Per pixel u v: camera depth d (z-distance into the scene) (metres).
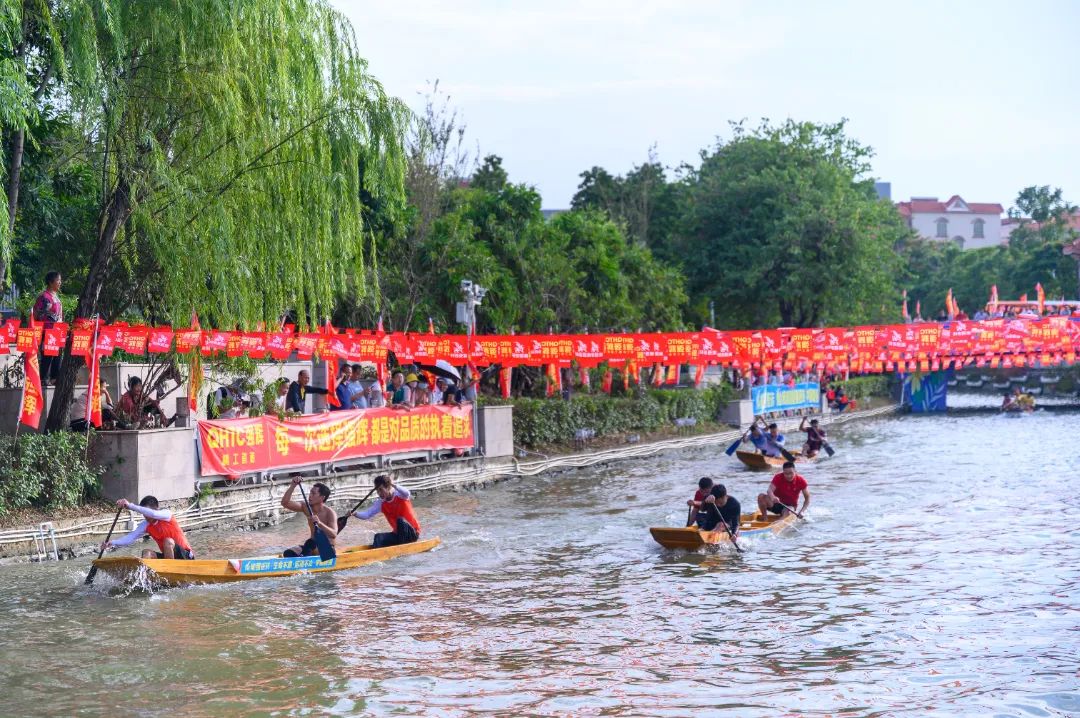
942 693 11.18
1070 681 11.54
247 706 10.83
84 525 18.48
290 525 21.92
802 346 25.23
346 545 19.97
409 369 30.36
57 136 22.66
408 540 19.00
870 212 56.31
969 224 117.00
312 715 10.58
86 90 18.20
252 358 23.16
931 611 14.60
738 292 57.22
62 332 19.34
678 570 17.53
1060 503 24.80
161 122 20.08
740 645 13.05
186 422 21.19
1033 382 76.12
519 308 36.31
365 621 14.20
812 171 56.16
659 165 62.75
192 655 12.58
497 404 31.83
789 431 50.06
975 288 83.06
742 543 19.83
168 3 19.17
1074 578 16.52
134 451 19.33
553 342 25.00
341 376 25.72
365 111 22.16
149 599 15.27
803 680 11.65
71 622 13.98
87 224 24.42
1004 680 11.59
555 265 37.84
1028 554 18.48
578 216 40.91
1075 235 87.12
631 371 40.50
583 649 12.91
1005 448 39.66
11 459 18.05
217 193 20.38
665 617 14.44
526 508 24.59
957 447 40.44
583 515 23.47
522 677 11.79
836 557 18.45
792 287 54.94
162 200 19.92
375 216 33.56
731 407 46.88
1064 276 77.50
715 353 25.05
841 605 15.00
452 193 41.59
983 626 13.80
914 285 89.75
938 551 18.88
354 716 10.55
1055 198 90.88
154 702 10.94
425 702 10.95
